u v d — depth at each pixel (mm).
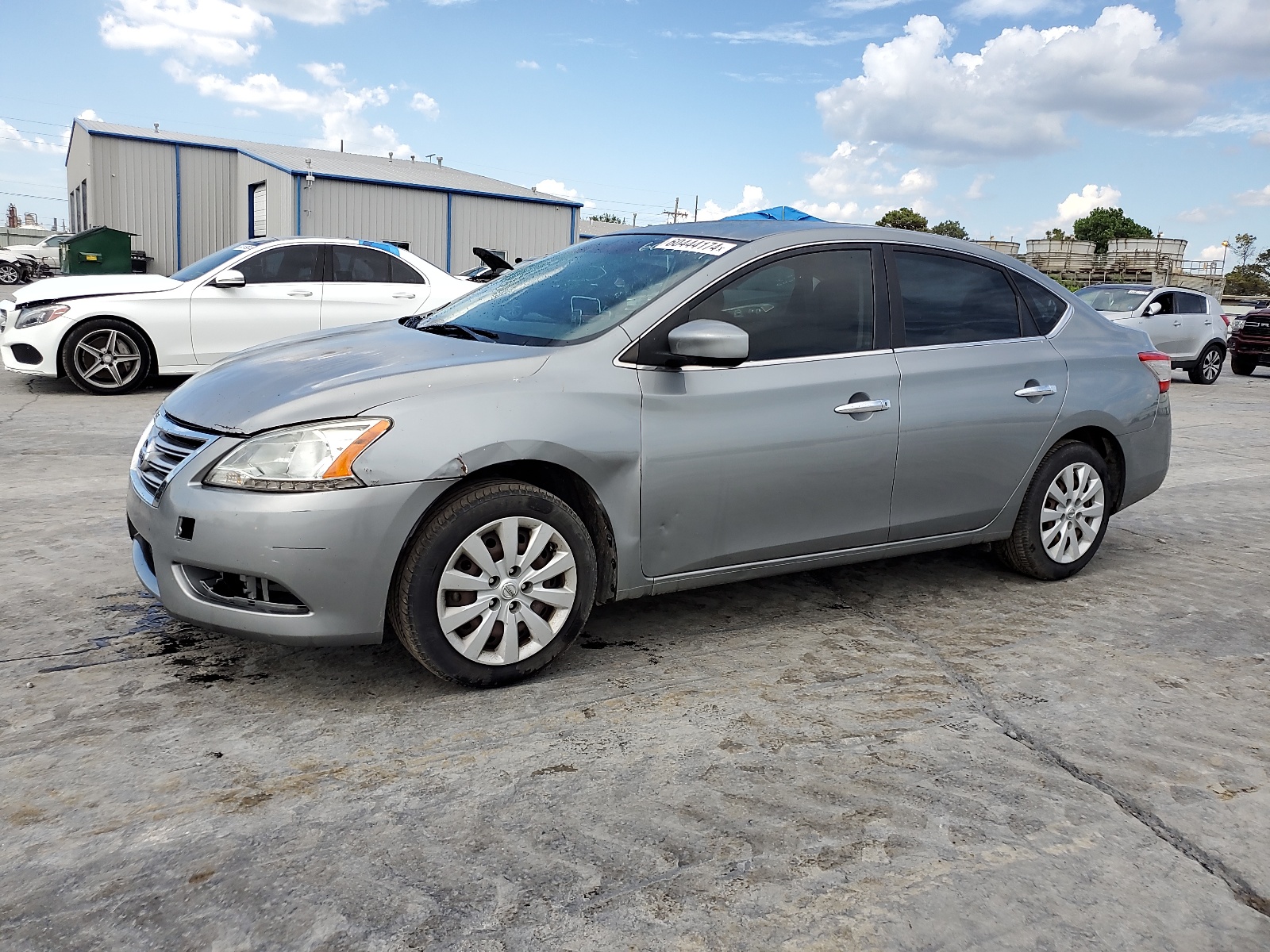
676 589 3588
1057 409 4441
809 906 2184
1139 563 5168
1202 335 17453
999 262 4500
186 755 2760
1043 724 3180
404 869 2266
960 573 4840
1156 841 2508
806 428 3680
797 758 2873
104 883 2176
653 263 3814
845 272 3949
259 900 2135
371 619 2994
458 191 27484
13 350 9484
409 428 2982
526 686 3318
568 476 3348
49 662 3352
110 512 5285
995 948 2076
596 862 2318
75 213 36688
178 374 9914
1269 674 3688
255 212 29531
